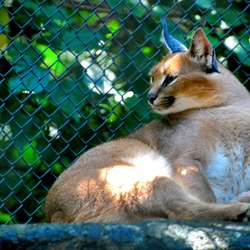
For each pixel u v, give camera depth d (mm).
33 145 14531
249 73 15289
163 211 10641
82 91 14539
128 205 10766
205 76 12523
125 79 14766
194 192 11297
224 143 11836
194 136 11844
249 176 11750
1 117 14422
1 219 14531
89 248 9469
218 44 14930
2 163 14406
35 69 14469
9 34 14703
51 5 14609
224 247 9359
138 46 14789
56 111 14375
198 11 15086
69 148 14531
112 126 14680
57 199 11148
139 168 11430
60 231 9555
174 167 11711
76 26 14805
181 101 12453
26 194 14445
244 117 11977
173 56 12773
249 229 9570
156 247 9445
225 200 11820
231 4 14977
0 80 14492
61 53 14273
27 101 14453
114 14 14852
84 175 11258
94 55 14664
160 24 14875
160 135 12312
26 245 9500
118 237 9492
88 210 10875
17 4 14680
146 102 14633
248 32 15047
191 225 9664
